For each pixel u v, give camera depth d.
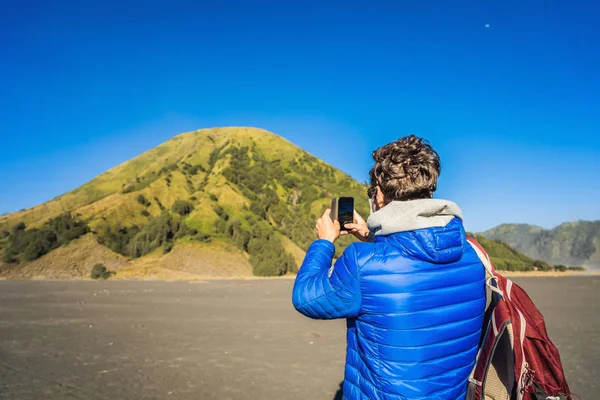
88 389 6.86
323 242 2.06
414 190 1.86
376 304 1.71
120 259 50.19
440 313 1.71
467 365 1.80
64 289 27.31
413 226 1.72
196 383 7.16
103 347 9.91
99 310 16.52
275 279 41.84
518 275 50.84
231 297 21.66
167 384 7.12
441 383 1.70
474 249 1.98
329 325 12.82
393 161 1.88
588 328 12.20
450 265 1.77
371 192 2.07
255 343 10.30
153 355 9.13
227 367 8.16
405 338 1.68
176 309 16.73
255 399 6.42
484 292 1.92
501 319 1.85
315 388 6.92
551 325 12.73
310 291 1.81
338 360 8.69
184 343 10.32
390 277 1.70
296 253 61.72
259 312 15.74
